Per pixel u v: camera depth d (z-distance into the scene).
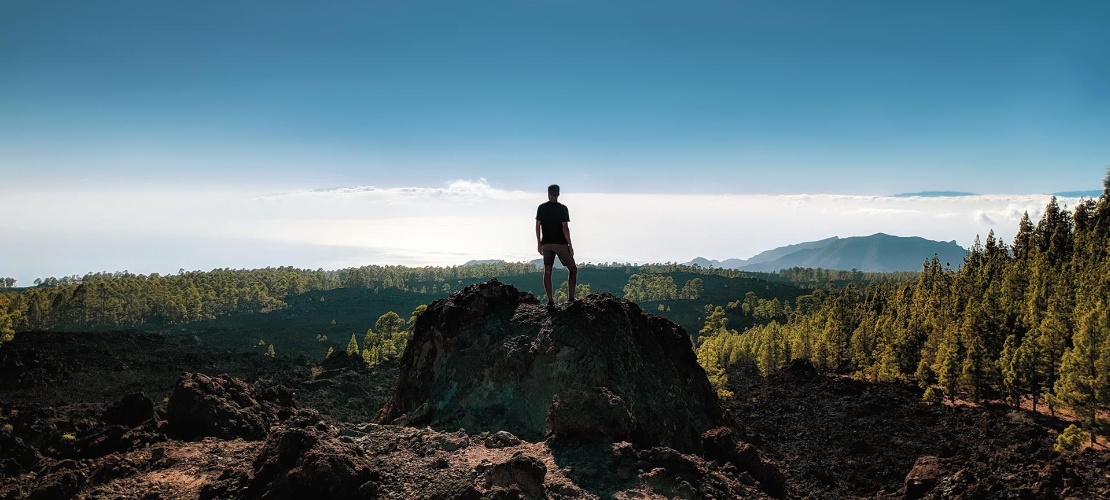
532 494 8.30
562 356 12.84
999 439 44.66
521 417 12.45
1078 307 56.28
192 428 13.30
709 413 15.64
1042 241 112.44
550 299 14.19
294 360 95.69
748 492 10.04
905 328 84.00
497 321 14.63
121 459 10.76
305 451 8.74
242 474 9.03
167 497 8.94
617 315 14.08
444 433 10.83
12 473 11.15
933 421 53.62
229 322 193.25
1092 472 32.09
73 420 17.58
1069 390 43.91
